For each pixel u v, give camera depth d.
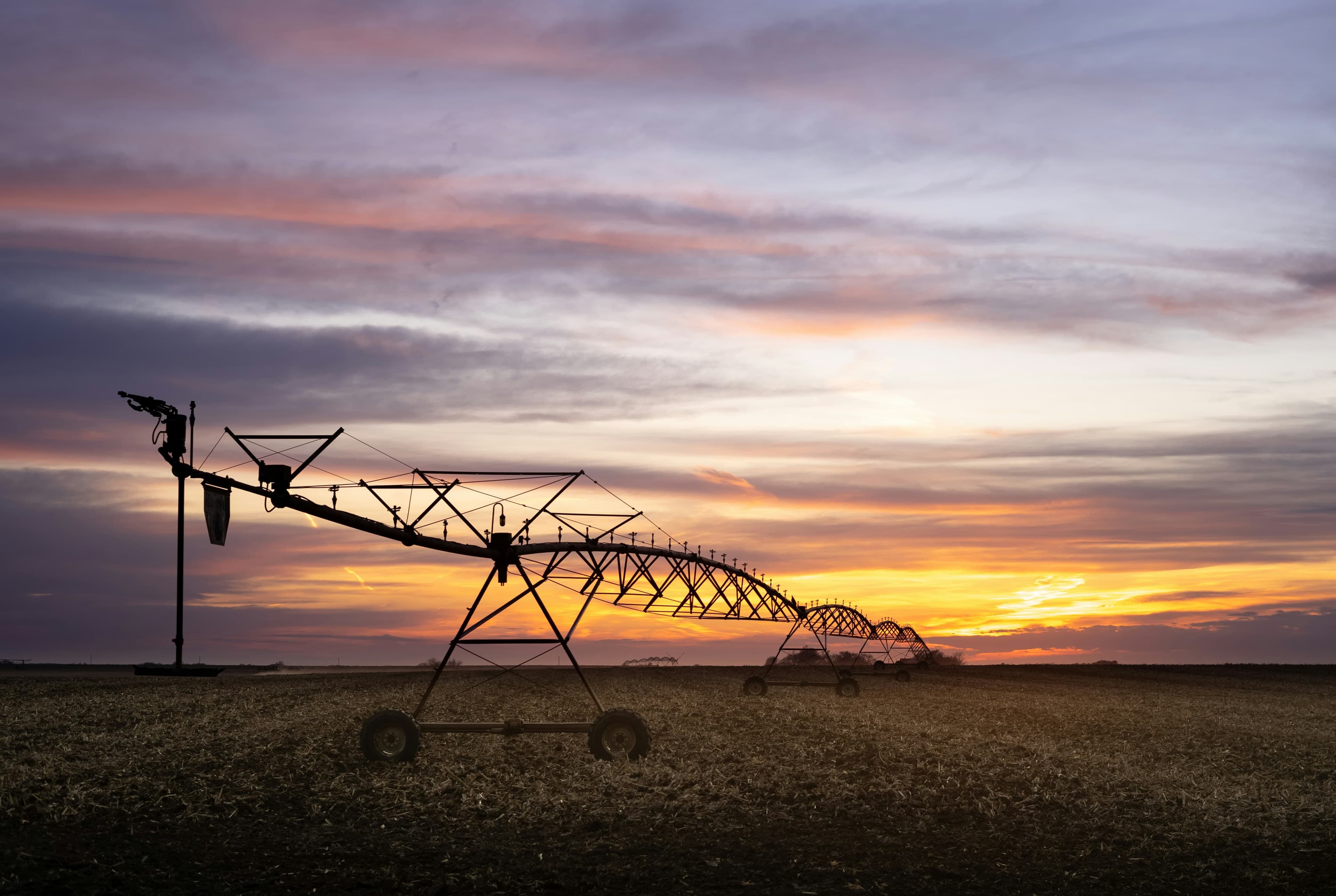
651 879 12.41
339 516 21.69
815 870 12.91
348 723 30.16
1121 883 12.44
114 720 31.72
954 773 20.38
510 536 23.69
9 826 14.67
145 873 12.42
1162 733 31.94
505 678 64.38
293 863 13.03
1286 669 100.56
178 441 19.28
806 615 46.47
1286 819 16.19
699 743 25.03
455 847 13.94
